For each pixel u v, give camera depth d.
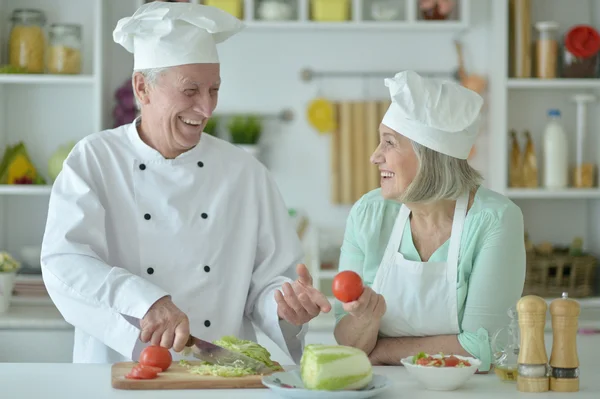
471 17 4.14
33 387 1.75
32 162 4.02
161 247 2.27
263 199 2.40
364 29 3.98
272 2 3.92
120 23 2.24
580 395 1.71
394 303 2.10
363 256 2.21
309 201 4.17
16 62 3.85
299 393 1.63
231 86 4.14
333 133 4.12
